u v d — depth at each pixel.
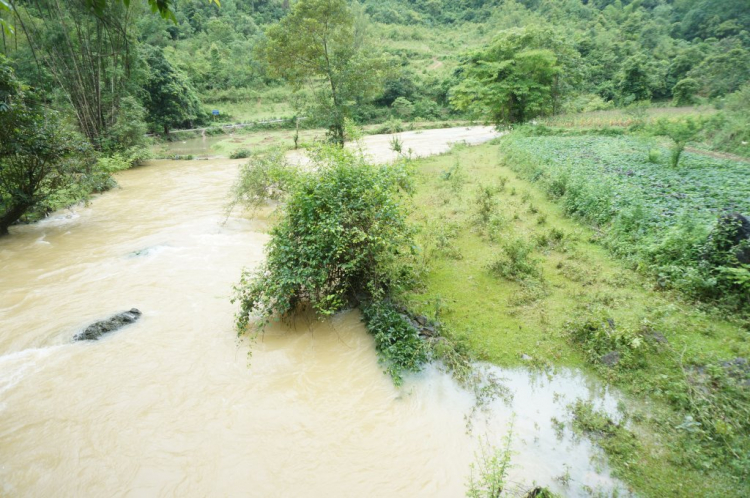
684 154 16.67
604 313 6.34
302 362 6.20
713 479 3.90
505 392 5.23
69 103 25.55
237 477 4.41
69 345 6.76
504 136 26.28
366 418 5.11
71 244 11.47
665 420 4.59
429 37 84.56
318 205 6.81
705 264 6.87
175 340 6.84
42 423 5.20
